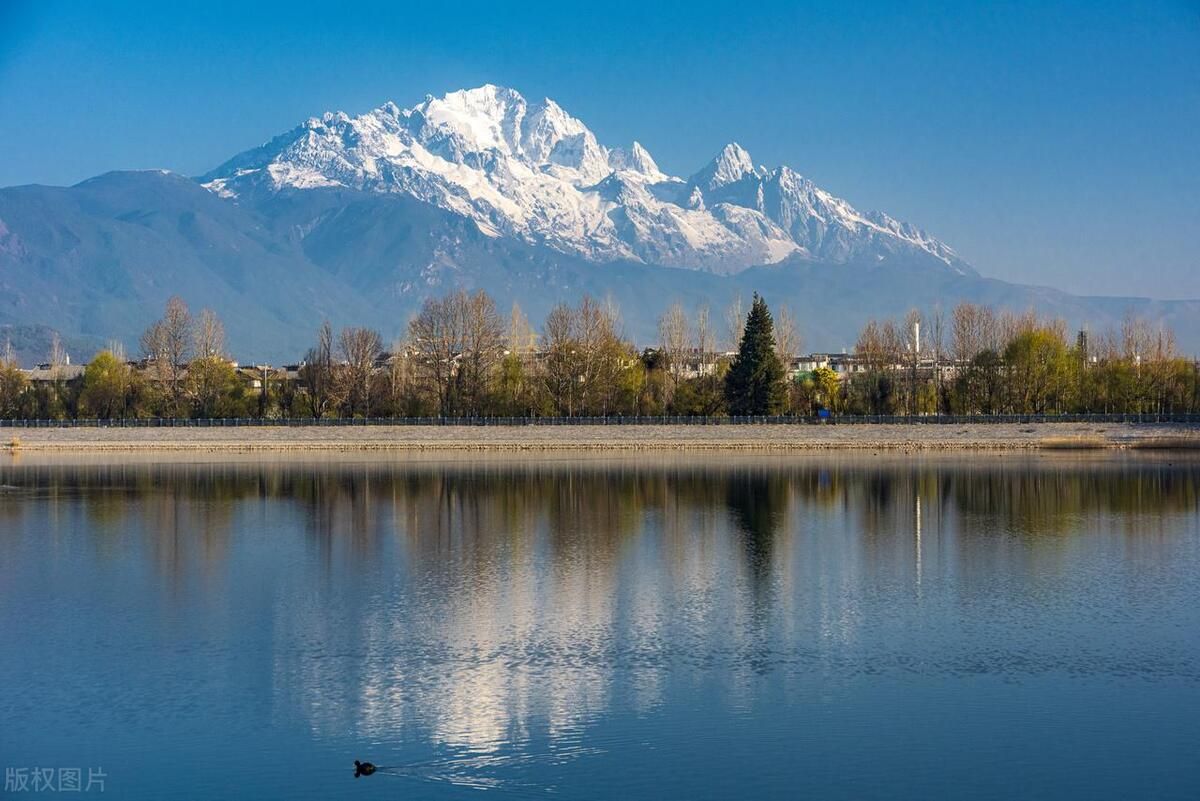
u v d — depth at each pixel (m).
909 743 44.91
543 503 111.31
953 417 180.62
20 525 97.50
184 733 46.25
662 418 183.12
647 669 53.50
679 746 44.69
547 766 42.97
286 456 170.38
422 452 175.75
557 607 65.31
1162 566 77.38
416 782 41.88
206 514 104.06
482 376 195.38
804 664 54.22
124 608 65.81
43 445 182.88
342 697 49.94
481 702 49.25
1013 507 107.50
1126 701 49.28
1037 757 43.69
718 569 76.38
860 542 87.44
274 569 77.06
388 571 76.12
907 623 61.56
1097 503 110.12
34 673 53.53
